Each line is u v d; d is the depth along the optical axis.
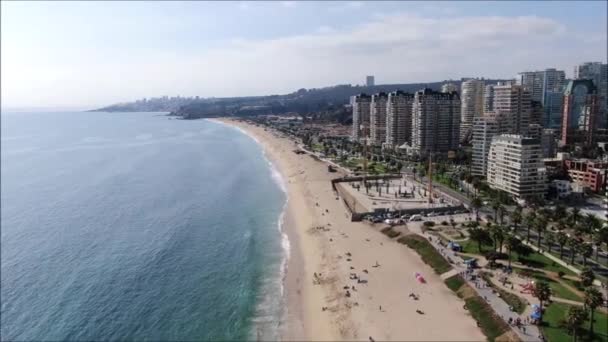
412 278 142.75
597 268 141.88
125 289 141.38
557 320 110.50
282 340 113.00
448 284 136.75
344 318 121.12
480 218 199.75
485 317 115.31
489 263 145.75
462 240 170.25
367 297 131.25
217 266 158.38
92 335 116.25
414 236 176.25
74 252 173.75
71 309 129.50
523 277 136.62
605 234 153.75
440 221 196.88
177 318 123.69
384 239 180.00
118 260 165.00
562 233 154.88
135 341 113.25
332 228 195.50
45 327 120.38
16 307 131.25
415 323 116.50
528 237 167.50
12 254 172.38
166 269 156.25
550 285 130.00
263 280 146.62
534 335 104.62
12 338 115.50
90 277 150.62
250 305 130.38
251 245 177.75
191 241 184.00
